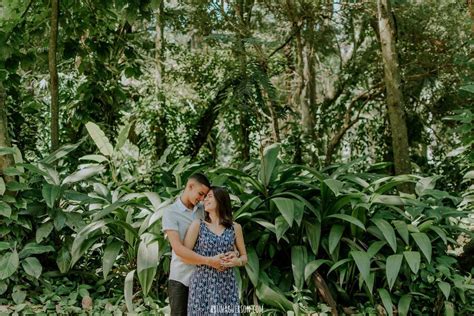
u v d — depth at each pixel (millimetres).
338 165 5570
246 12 9625
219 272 3250
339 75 11102
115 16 6801
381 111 11273
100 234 4918
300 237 4863
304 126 10664
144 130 10219
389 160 10852
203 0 8930
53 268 5230
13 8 6375
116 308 4430
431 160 10984
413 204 4629
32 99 7520
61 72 9375
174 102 10336
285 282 4723
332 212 4793
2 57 6242
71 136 8086
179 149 10086
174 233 3305
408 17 9445
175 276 3412
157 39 10430
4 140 5266
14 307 4344
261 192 4992
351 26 9945
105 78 7164
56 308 4324
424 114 10953
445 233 4809
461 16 9391
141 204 4793
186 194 3426
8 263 4469
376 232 4695
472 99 9242
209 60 10430
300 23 9430
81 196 5109
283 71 10680
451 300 4539
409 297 4414
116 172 6230
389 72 6535
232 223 3307
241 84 6781
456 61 7773
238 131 10281
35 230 5141
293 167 4973
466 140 6086
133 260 4969
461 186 9617
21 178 5223
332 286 4707
